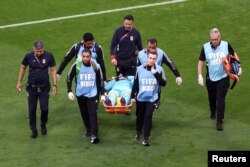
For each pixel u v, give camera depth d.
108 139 34.31
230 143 33.62
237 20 47.88
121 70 37.88
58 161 32.16
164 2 50.91
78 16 49.66
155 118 36.59
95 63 33.25
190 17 48.56
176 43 45.34
